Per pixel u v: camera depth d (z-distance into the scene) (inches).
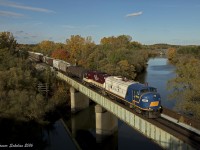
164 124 1250.6
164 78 4485.7
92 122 2608.3
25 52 4507.9
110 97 1910.7
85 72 2532.0
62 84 3334.2
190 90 2078.0
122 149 1815.9
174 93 2295.8
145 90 1449.3
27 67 3115.2
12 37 4254.4
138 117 1375.5
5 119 1974.7
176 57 7037.4
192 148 940.0
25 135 2018.9
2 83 2288.4
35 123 2181.3
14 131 1969.7
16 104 2101.4
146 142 1942.7
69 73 3115.2
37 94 2460.6
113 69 4146.2
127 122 1517.0
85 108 2957.7
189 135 1079.0
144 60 6112.2
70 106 3075.8
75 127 2460.6
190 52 7495.1
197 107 1806.1
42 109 2282.2
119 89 1734.7
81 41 5792.3
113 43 7465.6
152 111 1374.3
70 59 5036.9
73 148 1966.0
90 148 2021.4
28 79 2554.1
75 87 2741.1
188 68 2625.5
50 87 3073.3
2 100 2074.3
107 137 2082.9
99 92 2106.3
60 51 5221.5
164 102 2760.8
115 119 2130.9
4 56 3198.8
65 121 2632.9
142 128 1338.6
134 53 5974.4
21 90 2370.8
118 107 1633.9
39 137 2148.1
